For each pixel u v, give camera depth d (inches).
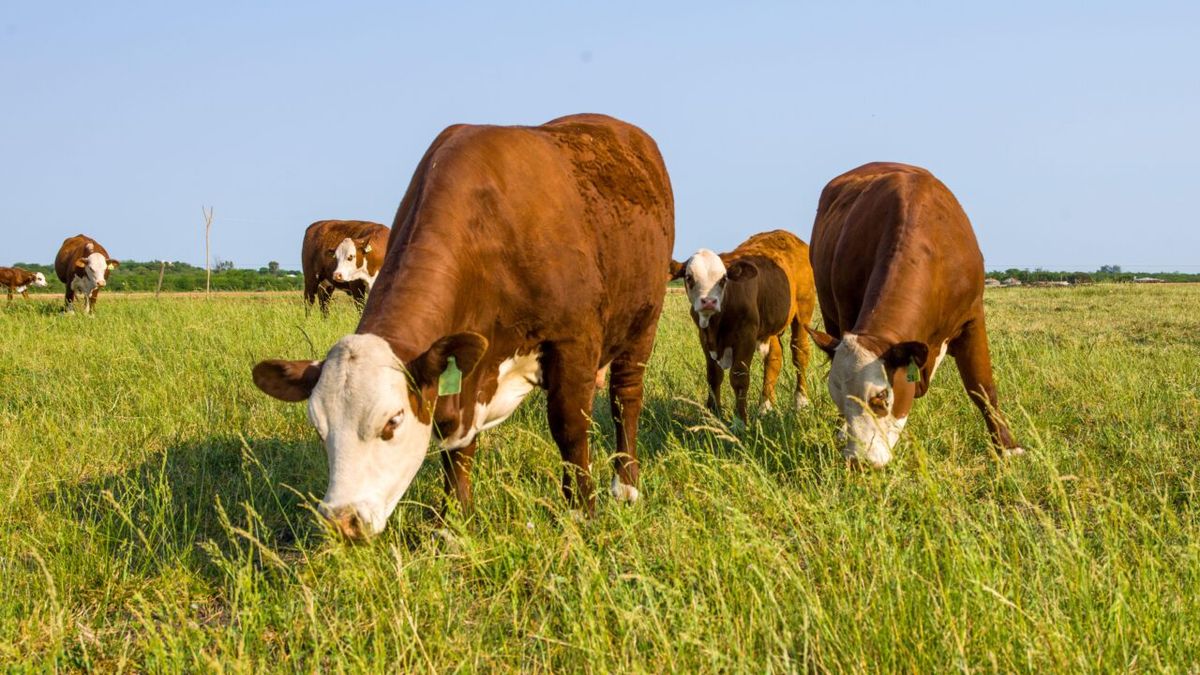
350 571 155.9
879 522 163.2
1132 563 162.2
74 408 306.2
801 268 380.8
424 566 168.6
